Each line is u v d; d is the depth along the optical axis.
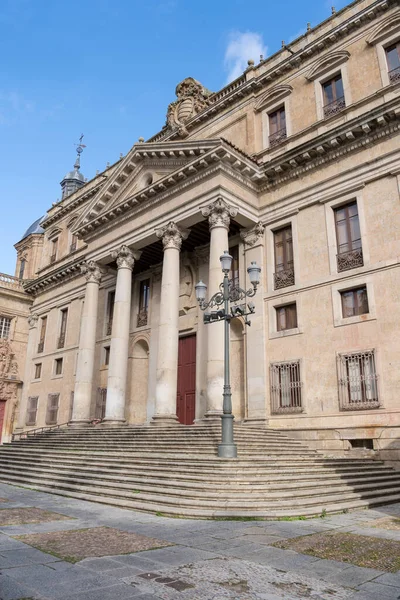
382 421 15.83
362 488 12.39
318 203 19.72
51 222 40.16
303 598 4.96
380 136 18.11
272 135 23.17
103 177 35.34
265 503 10.02
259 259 21.03
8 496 13.01
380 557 6.55
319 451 16.98
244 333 20.86
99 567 5.91
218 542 7.39
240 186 20.89
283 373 19.09
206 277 23.84
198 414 21.64
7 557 6.30
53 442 20.62
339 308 18.03
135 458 14.56
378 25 19.97
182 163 21.80
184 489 11.19
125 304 23.06
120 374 22.09
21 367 37.19
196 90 28.33
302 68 22.50
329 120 20.59
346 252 18.41
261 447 15.06
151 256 25.72
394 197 17.39
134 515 9.98
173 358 19.56
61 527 8.52
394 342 16.20
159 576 5.59
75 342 32.03
